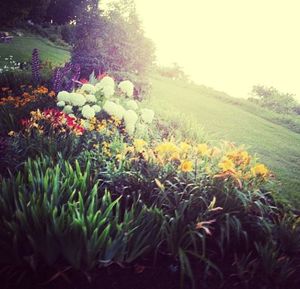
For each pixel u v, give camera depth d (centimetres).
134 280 259
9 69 1074
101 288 246
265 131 998
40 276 246
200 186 340
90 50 1003
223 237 305
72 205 266
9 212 269
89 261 247
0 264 252
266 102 1747
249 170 407
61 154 402
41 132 450
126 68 1028
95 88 642
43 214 255
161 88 1408
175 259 283
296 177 602
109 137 501
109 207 273
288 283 281
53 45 2333
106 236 249
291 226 337
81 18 1023
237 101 1465
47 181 294
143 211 286
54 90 739
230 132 881
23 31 2403
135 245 263
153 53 1077
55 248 244
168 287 258
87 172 344
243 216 334
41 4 2370
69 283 244
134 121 551
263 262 286
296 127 1191
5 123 545
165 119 718
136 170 371
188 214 310
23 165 395
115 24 1030
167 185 353
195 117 966
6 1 1445
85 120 541
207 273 277
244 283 270
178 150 383
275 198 431
